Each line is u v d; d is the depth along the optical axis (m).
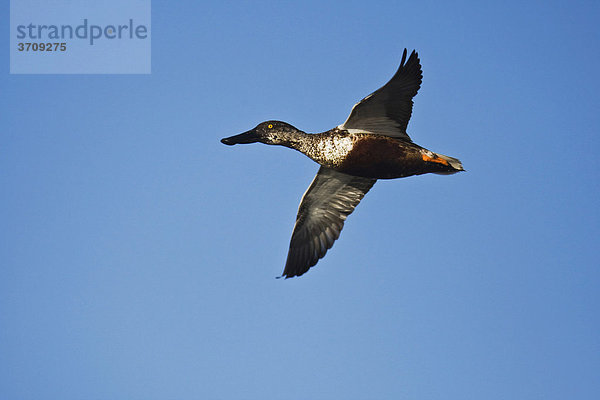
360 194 15.57
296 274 15.78
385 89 12.79
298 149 14.37
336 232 15.72
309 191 15.57
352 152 13.59
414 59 12.72
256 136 14.68
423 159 13.34
